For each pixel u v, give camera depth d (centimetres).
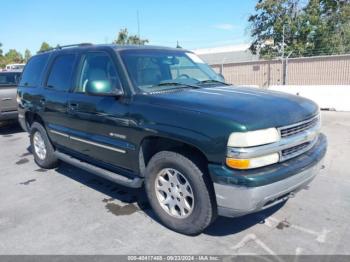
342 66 1614
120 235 342
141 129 340
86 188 475
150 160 347
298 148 320
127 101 360
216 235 335
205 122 292
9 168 588
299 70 1738
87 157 453
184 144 318
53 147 547
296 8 2623
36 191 470
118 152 380
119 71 377
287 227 346
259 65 1858
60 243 330
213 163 290
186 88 382
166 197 348
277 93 373
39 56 575
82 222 372
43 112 515
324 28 2584
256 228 346
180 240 328
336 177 487
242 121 278
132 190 461
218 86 406
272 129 287
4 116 834
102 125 393
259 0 2747
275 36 2723
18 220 381
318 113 363
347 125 880
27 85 577
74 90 446
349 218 362
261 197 279
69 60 476
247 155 274
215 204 310
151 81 381
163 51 444
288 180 294
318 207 390
